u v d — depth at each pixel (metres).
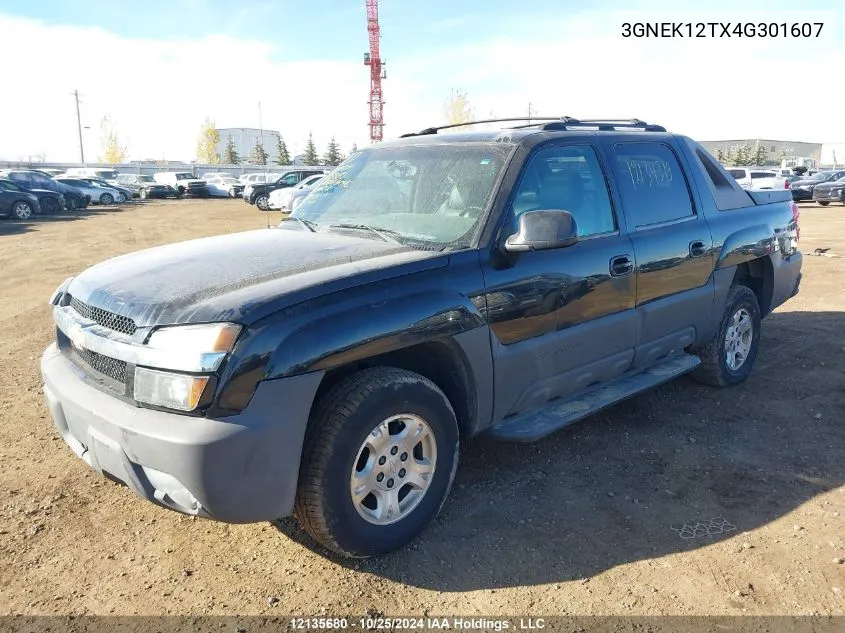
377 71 89.19
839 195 25.72
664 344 4.31
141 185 41.78
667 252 4.17
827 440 4.18
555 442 4.18
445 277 3.06
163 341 2.54
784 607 2.64
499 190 3.38
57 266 12.02
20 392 5.16
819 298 8.21
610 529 3.22
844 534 3.15
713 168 4.93
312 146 99.62
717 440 4.20
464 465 3.88
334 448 2.69
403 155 4.01
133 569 2.93
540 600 2.71
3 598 2.73
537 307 3.39
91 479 3.75
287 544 3.12
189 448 2.41
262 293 2.63
